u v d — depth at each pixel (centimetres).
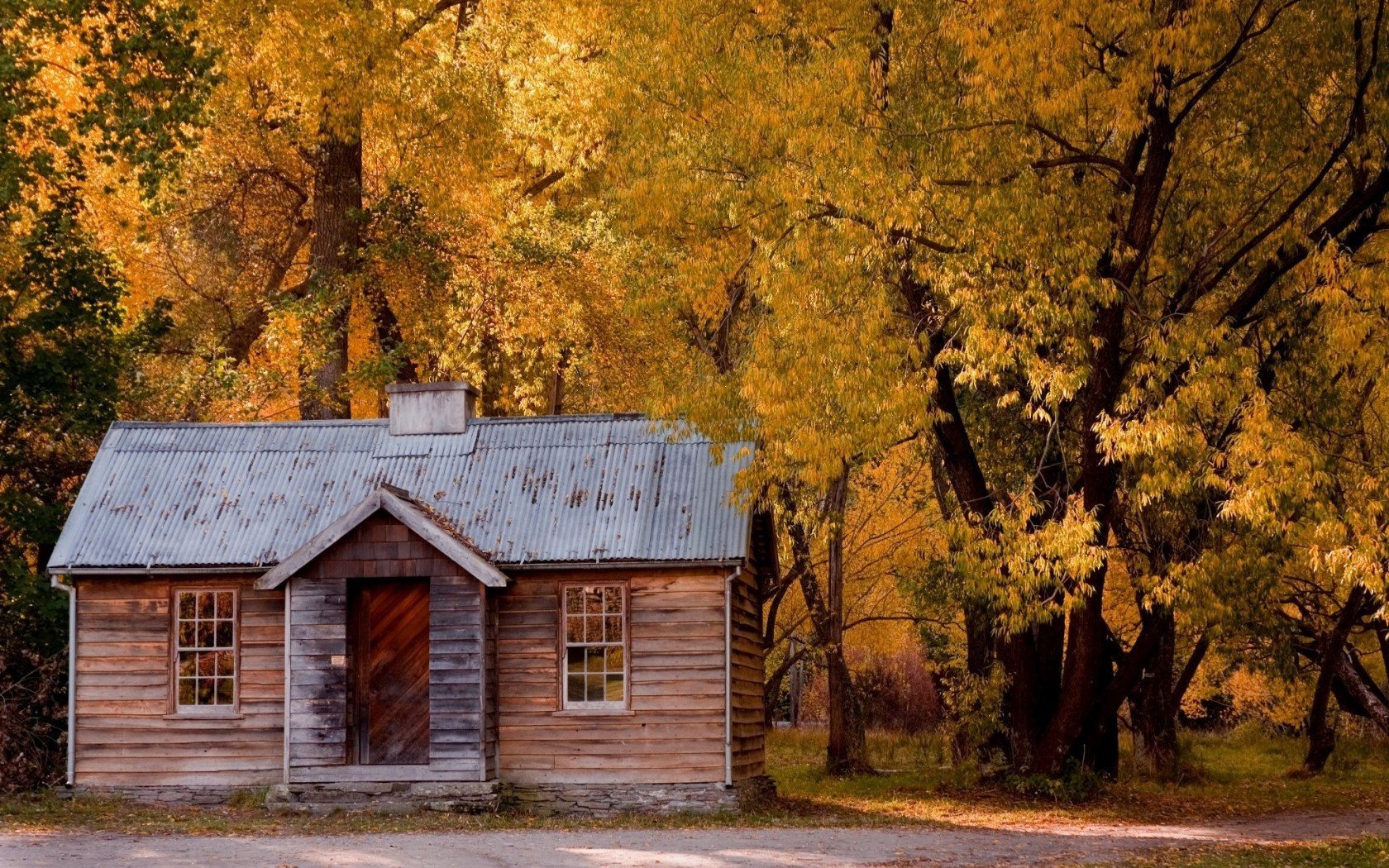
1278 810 2344
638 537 2175
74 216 2812
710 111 2297
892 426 1992
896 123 2116
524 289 3425
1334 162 2111
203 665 2244
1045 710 2536
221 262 3584
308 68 2952
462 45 3397
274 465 2353
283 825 1942
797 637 3609
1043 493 2528
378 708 2167
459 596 2106
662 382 2517
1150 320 2112
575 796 2152
